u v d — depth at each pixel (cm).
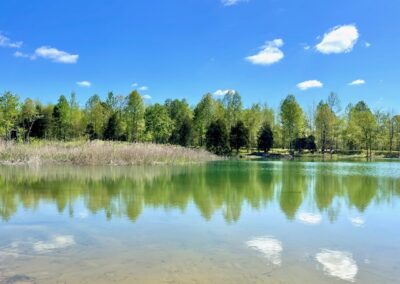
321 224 1218
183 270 775
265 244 975
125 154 4012
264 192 1931
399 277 759
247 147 8231
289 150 8769
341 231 1127
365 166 4519
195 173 3075
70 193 1792
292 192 1958
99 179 2417
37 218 1249
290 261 844
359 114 8438
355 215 1370
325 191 2017
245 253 895
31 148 3944
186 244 960
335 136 8631
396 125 8656
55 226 1141
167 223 1191
